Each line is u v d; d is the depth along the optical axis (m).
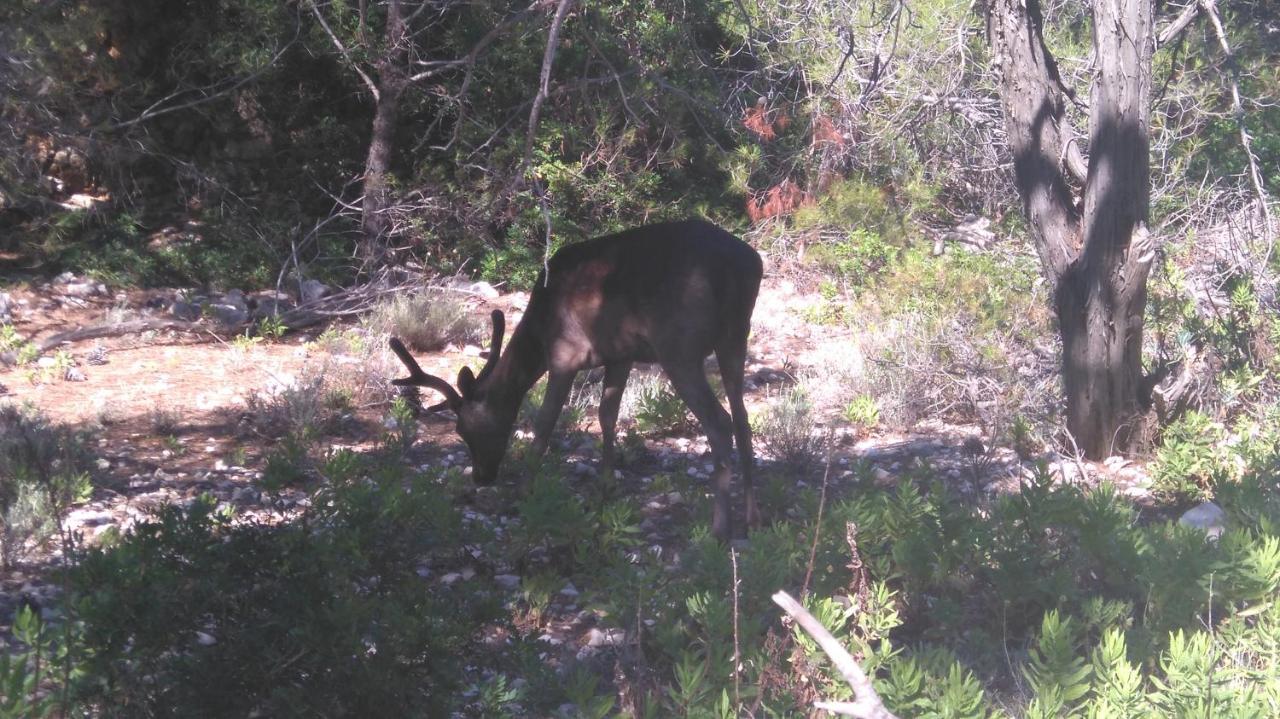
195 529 3.74
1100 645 3.77
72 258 13.25
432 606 3.80
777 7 13.53
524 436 8.38
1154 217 12.20
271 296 13.27
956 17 13.76
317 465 6.16
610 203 14.30
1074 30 15.10
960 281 11.61
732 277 6.32
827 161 14.40
